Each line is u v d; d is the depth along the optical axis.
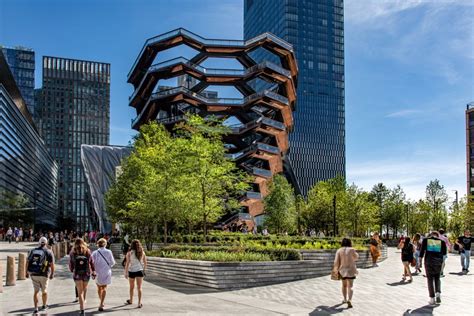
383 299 14.52
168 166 34.25
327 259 22.69
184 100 69.19
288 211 65.31
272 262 18.44
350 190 63.78
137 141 47.53
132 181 46.03
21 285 18.89
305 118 162.50
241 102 71.19
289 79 73.81
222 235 37.62
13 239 79.88
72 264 11.98
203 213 34.09
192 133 38.78
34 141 122.75
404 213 79.94
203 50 72.69
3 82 91.19
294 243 28.67
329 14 171.00
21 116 102.12
